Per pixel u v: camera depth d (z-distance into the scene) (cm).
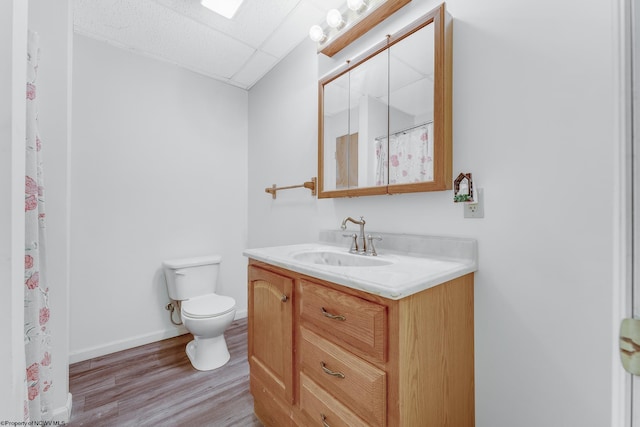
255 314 138
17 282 45
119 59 204
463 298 102
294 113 210
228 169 260
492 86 104
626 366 33
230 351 203
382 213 145
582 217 85
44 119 133
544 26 92
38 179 107
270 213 239
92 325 194
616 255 35
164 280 224
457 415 98
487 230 106
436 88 113
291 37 197
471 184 108
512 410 99
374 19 142
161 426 131
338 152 164
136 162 212
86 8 165
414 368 81
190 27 184
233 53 214
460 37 114
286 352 116
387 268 100
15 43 44
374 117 143
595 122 83
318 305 101
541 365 93
